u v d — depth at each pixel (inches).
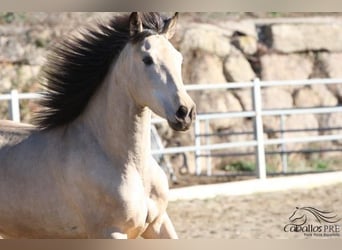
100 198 277.0
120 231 277.4
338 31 912.3
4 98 552.4
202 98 821.9
